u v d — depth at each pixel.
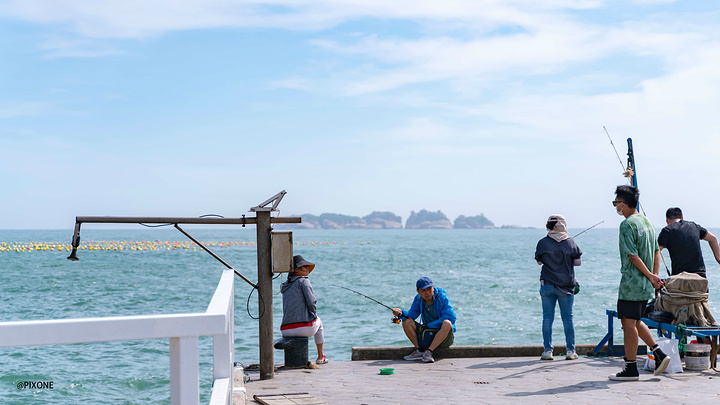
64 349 12.05
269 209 7.18
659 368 6.69
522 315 18.23
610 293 23.75
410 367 7.81
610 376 6.64
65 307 21.50
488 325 16.31
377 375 7.29
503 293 24.94
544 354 8.04
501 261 53.66
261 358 7.18
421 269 42.78
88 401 8.56
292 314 7.95
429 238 186.38
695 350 7.06
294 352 7.84
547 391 6.20
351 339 14.23
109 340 2.40
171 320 2.49
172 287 28.61
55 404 8.41
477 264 48.88
